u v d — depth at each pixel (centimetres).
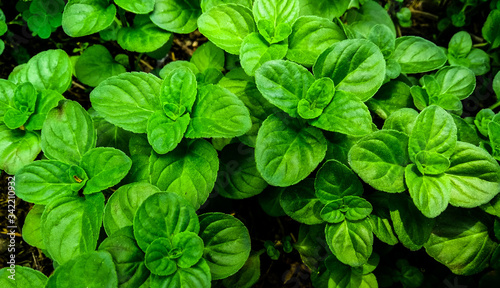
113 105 18
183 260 16
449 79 20
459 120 19
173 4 21
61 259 16
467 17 26
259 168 17
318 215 18
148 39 21
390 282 20
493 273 19
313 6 21
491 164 17
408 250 21
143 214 16
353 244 17
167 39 21
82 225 17
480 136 20
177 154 18
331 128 17
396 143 17
